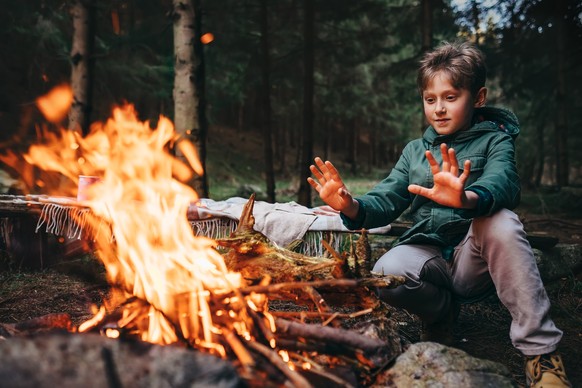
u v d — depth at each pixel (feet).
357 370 5.77
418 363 5.71
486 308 11.07
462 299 8.09
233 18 33.24
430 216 8.08
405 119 83.30
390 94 73.97
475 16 39.09
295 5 35.86
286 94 64.18
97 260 12.93
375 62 68.54
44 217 11.85
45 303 10.16
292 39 41.86
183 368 4.15
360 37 38.70
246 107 86.53
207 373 4.09
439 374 5.56
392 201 8.24
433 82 7.77
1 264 12.74
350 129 90.79
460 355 5.83
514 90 43.32
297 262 6.88
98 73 37.78
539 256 12.34
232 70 38.75
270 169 31.63
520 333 6.68
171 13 17.34
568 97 48.32
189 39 17.11
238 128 82.79
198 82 17.29
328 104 65.41
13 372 3.99
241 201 12.03
